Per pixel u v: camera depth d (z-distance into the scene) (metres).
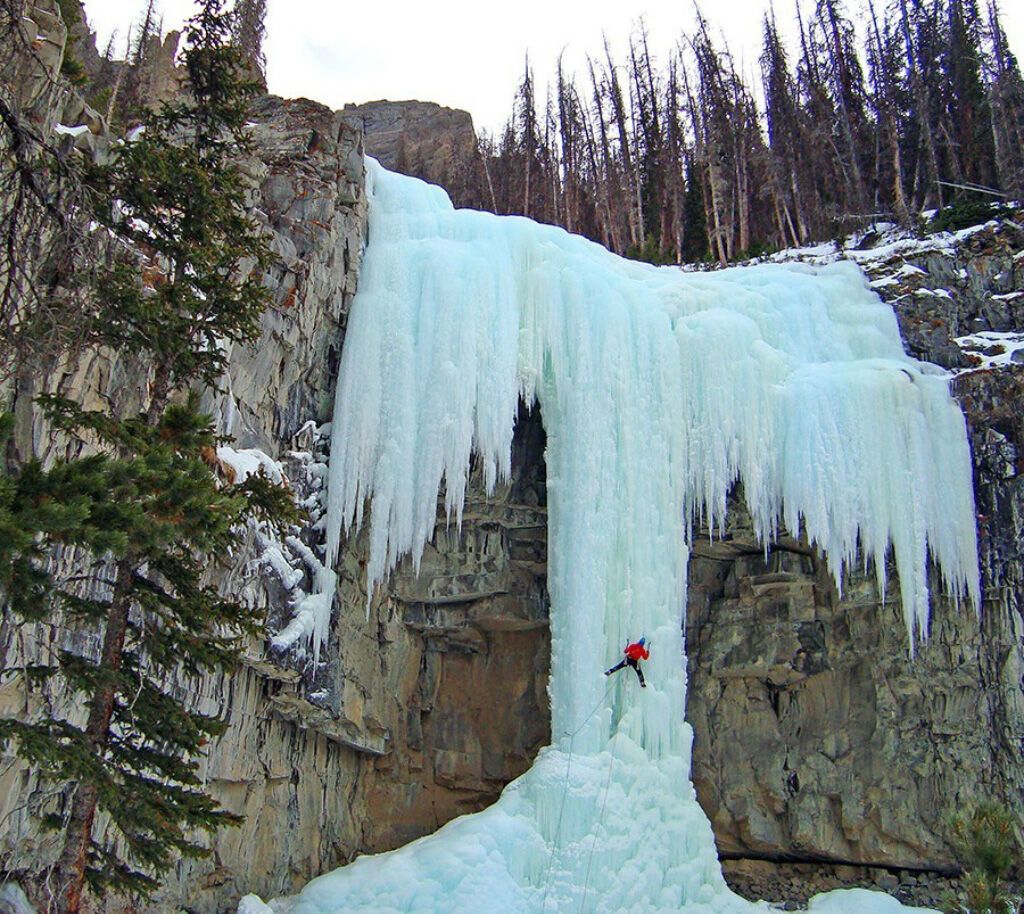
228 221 11.29
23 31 9.69
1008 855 12.17
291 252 17.42
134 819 8.91
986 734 18.58
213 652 9.77
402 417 17.89
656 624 18.14
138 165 10.57
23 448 10.70
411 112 51.22
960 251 23.75
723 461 19.31
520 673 19.88
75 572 11.32
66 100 12.95
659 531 18.77
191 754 9.95
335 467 17.61
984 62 32.75
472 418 18.28
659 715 17.48
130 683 9.19
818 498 19.00
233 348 15.37
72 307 9.34
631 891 15.77
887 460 19.33
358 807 18.47
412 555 17.94
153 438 9.61
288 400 17.41
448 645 19.89
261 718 15.75
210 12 11.57
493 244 19.84
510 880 15.34
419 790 19.28
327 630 16.58
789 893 19.34
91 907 11.81
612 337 19.22
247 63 12.20
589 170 38.84
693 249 34.00
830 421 19.44
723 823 19.78
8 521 6.98
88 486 7.81
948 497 19.50
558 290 19.56
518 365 19.05
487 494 18.03
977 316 22.80
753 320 21.14
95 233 10.66
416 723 19.38
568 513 18.28
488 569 19.03
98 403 12.22
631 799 16.53
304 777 16.92
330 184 18.66
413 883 15.05
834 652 19.80
